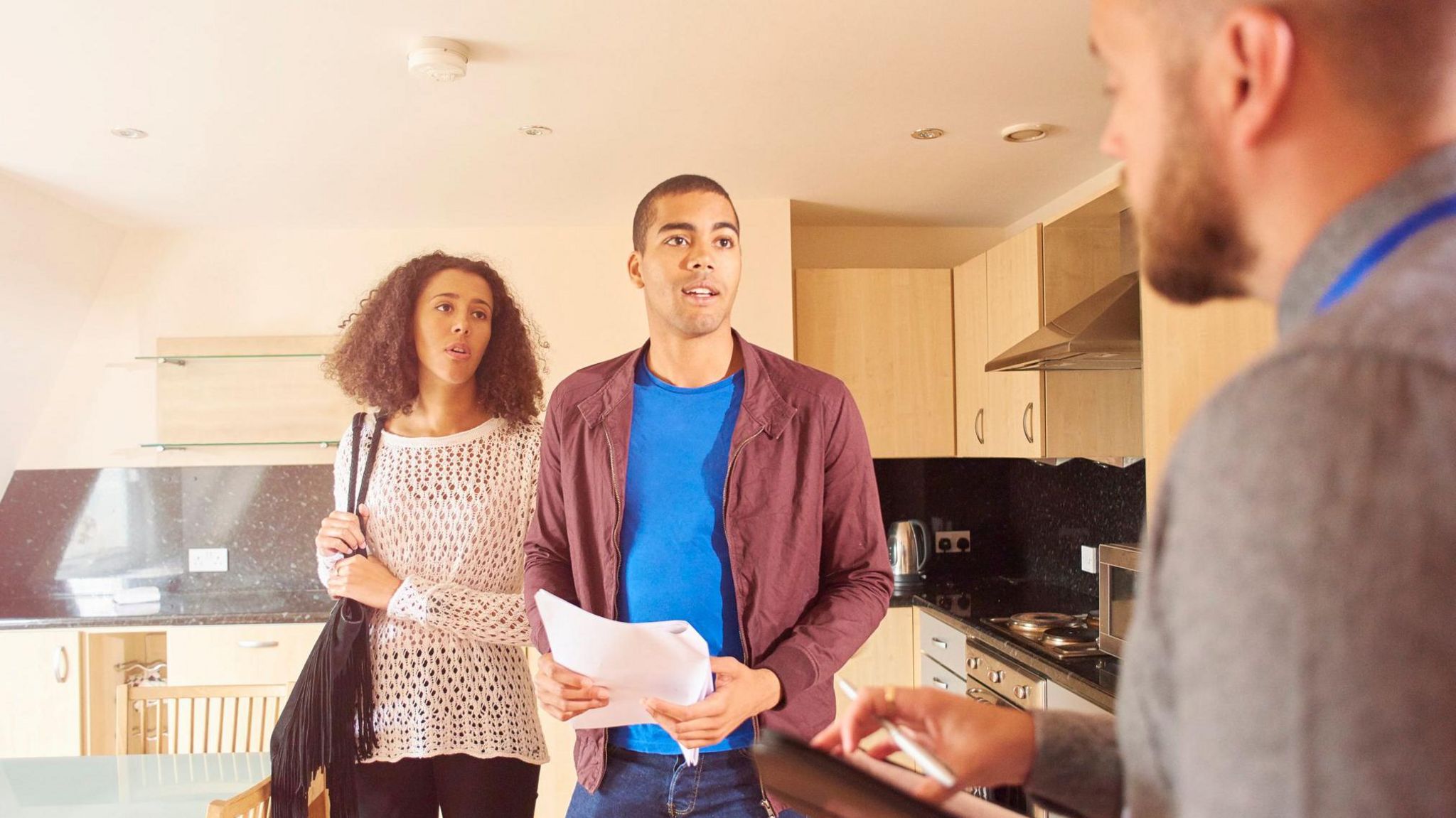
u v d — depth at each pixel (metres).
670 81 2.50
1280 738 0.33
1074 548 3.74
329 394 3.87
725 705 1.24
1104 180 3.38
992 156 3.17
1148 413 2.26
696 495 1.49
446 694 1.81
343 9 2.07
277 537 4.02
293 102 2.60
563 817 3.41
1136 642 0.44
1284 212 0.43
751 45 2.29
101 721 3.44
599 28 2.18
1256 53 0.41
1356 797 0.31
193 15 2.09
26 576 3.99
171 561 4.02
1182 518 0.39
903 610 3.62
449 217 3.84
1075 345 2.57
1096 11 0.50
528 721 1.90
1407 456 0.33
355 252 3.97
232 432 3.85
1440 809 0.31
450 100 2.60
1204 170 0.44
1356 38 0.40
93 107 2.61
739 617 1.46
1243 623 0.35
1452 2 0.39
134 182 3.29
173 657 3.37
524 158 3.11
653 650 1.23
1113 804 0.72
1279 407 0.36
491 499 1.93
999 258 3.48
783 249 3.69
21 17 2.08
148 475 4.02
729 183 3.48
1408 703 0.31
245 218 3.80
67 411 3.98
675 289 1.48
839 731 0.83
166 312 3.95
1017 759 0.75
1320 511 0.33
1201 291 0.48
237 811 1.57
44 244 3.53
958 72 2.47
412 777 1.83
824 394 1.52
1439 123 0.40
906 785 0.75
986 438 3.62
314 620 3.39
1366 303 0.36
